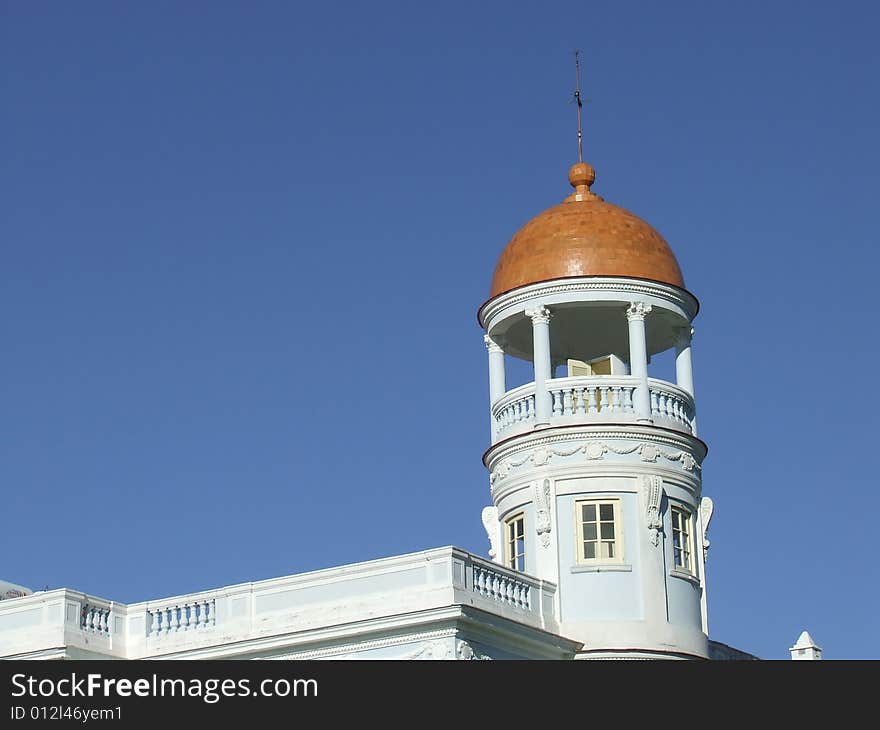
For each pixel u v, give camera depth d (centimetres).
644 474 7688
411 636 6806
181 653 7231
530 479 7775
